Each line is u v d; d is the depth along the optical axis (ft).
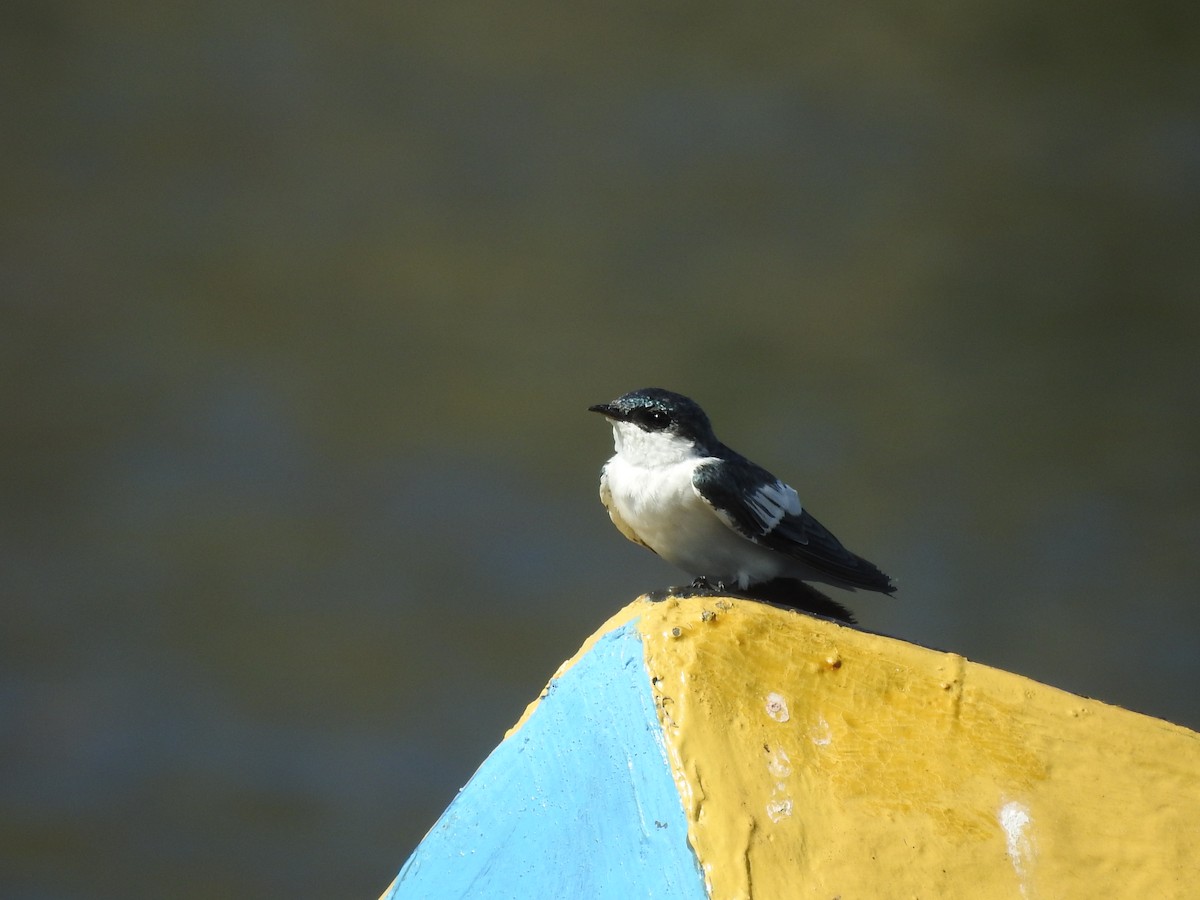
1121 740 12.86
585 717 13.06
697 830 11.83
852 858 11.81
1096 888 11.96
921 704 12.82
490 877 12.87
